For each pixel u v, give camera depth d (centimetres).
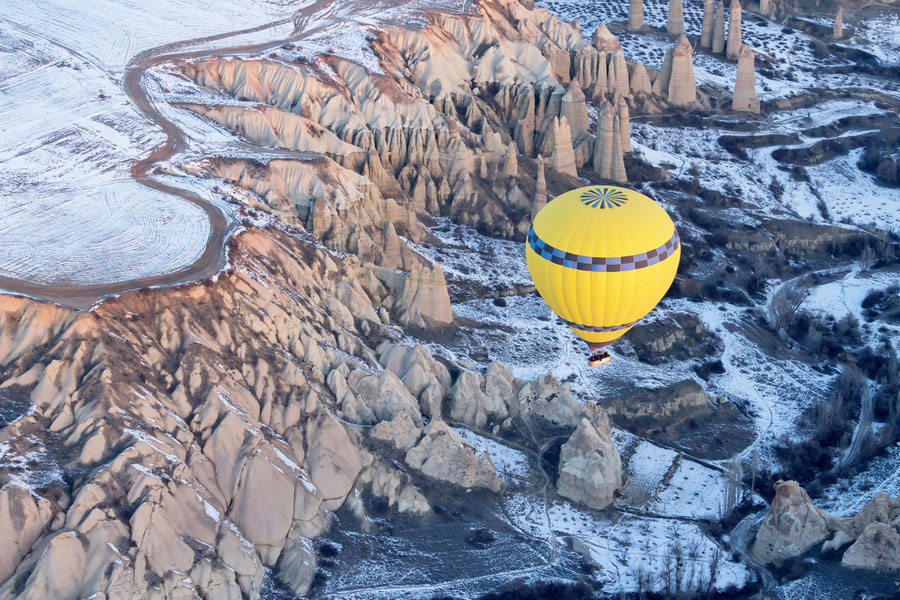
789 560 18688
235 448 18200
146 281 19562
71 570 16250
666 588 18012
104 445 17425
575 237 19375
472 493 19412
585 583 18112
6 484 16650
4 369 18262
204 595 16950
